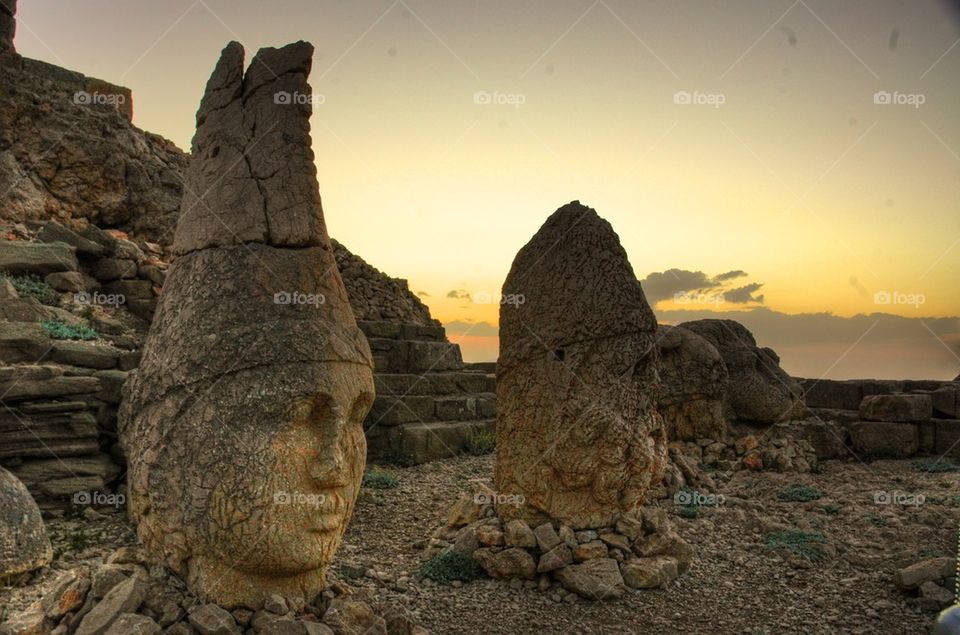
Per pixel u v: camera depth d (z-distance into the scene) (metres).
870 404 13.91
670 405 12.96
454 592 6.84
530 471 7.32
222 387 4.78
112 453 8.92
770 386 13.94
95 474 8.51
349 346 5.12
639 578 6.96
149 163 16.97
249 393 4.75
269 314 4.96
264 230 5.17
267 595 4.82
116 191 15.95
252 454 4.67
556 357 7.30
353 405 5.13
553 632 6.14
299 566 4.78
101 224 15.88
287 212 5.22
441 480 11.50
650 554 7.28
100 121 16.28
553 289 7.41
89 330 10.45
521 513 7.36
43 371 8.54
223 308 4.97
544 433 7.26
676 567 7.27
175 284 5.26
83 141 15.63
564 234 7.55
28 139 15.17
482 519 7.88
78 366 9.36
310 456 4.83
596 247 7.46
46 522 7.83
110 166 15.85
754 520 8.88
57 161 15.31
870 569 7.56
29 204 14.45
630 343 7.31
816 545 8.00
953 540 8.28
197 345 4.89
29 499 6.88
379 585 6.94
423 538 8.38
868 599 6.84
